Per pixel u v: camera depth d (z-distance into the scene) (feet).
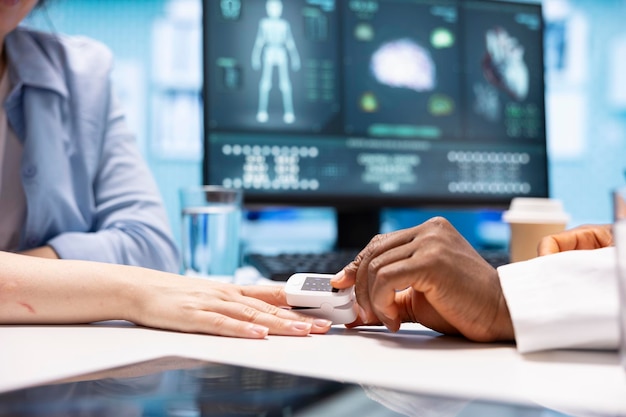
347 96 4.48
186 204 3.20
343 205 4.43
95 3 6.24
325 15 4.48
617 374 1.37
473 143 4.72
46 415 1.00
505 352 1.61
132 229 3.29
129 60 6.28
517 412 1.06
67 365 1.40
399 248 1.71
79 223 3.33
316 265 3.59
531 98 4.88
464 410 1.06
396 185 4.55
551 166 6.68
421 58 4.64
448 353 1.60
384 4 4.58
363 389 1.19
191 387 1.19
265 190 4.30
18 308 1.96
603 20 6.78
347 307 1.95
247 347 1.64
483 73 4.77
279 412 1.03
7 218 3.26
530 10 4.91
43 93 3.30
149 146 6.30
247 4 4.35
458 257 1.67
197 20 6.41
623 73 6.79
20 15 3.11
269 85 4.35
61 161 3.27
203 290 1.98
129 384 1.21
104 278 2.01
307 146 4.40
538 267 1.68
